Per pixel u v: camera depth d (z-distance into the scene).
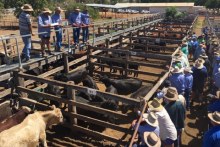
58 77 12.13
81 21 14.45
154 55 12.12
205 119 10.16
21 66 10.40
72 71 13.09
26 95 9.52
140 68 17.16
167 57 11.79
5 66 10.35
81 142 8.32
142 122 5.74
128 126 9.37
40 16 11.28
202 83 10.65
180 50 13.00
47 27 11.35
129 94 12.23
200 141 8.73
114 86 11.93
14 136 5.80
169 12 54.62
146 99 6.88
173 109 6.64
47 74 11.96
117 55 15.92
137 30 22.94
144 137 5.20
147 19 34.59
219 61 10.52
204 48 15.80
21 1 41.50
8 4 44.25
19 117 7.13
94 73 14.62
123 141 7.44
